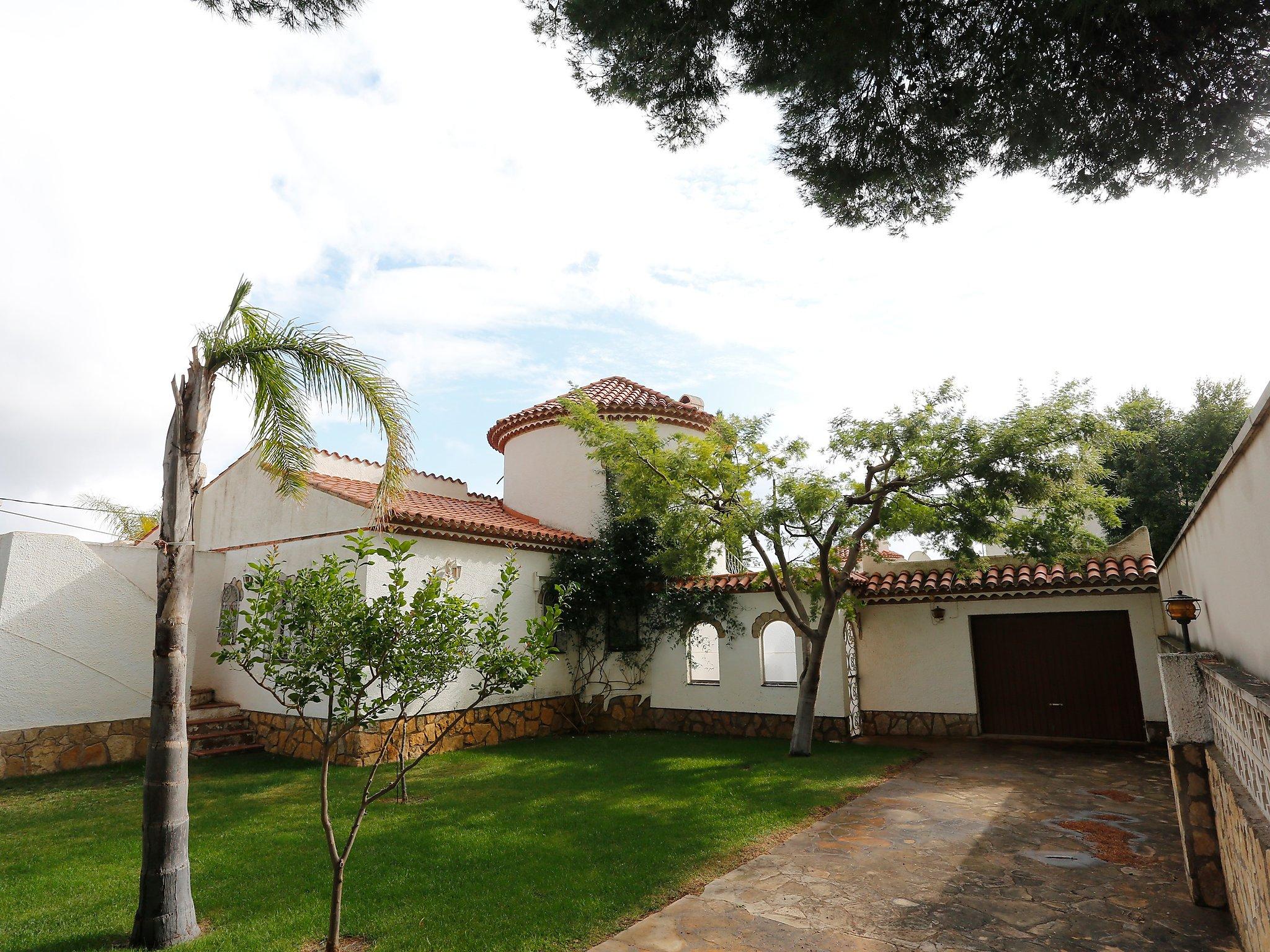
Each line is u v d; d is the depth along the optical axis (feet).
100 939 16.48
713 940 16.40
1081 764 36.37
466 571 43.47
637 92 19.38
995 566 48.16
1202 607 25.38
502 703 45.32
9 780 35.12
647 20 17.22
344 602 16.66
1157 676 41.68
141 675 40.86
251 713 43.75
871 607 49.90
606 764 37.47
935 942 16.24
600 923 17.21
